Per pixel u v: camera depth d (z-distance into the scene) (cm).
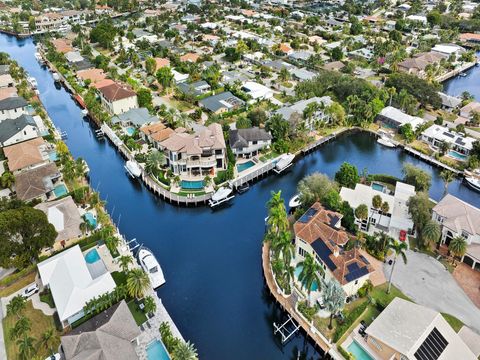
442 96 15488
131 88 15675
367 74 18288
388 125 13838
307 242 7806
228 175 10644
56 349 6138
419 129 12850
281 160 11575
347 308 6950
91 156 12325
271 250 8250
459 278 7600
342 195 9238
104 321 6159
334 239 7688
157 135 11912
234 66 19238
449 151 12275
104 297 6669
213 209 10031
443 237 8381
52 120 14525
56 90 17350
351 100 14062
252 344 6712
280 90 16662
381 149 12962
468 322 6712
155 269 7788
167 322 6675
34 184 9506
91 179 11125
